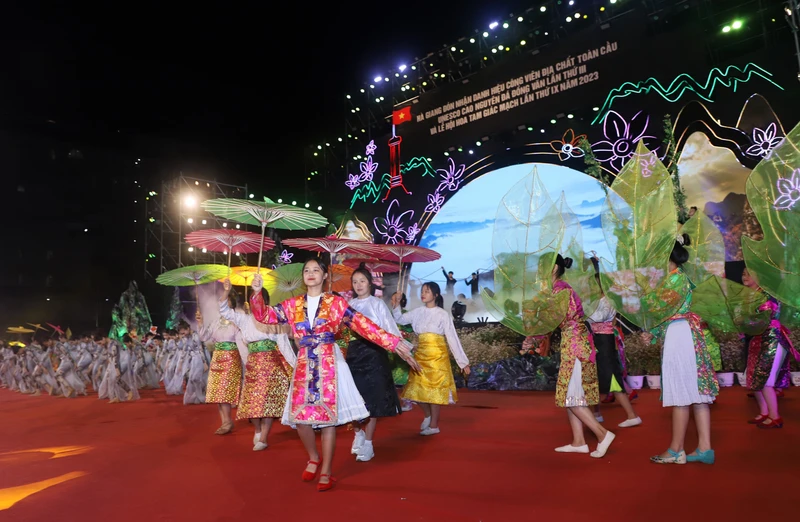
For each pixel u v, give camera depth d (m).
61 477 4.32
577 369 4.32
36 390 13.95
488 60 16.97
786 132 11.53
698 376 3.86
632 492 3.34
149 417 8.02
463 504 3.25
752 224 11.70
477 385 10.69
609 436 4.28
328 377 3.83
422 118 17.62
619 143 13.70
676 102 12.95
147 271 24.45
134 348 13.71
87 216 30.12
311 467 3.96
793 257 4.28
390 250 6.43
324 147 20.12
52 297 29.58
